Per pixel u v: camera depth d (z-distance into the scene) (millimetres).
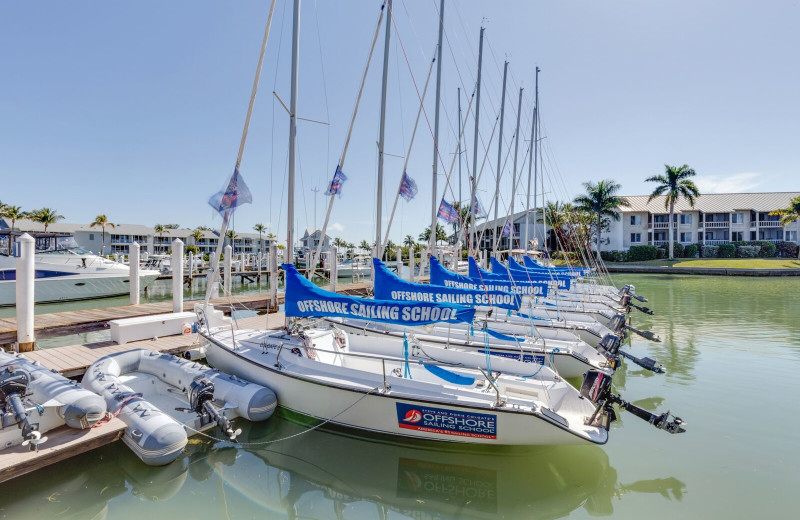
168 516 4762
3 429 4930
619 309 14375
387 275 7484
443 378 6820
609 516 4703
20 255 8500
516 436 5707
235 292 26812
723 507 4789
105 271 20922
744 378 9242
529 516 4785
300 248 50781
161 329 9742
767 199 51375
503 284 9328
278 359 7109
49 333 9805
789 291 25516
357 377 6602
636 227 50719
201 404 6352
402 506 5027
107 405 6008
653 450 6117
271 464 5859
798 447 6152
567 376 8648
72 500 4961
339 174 10375
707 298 22422
